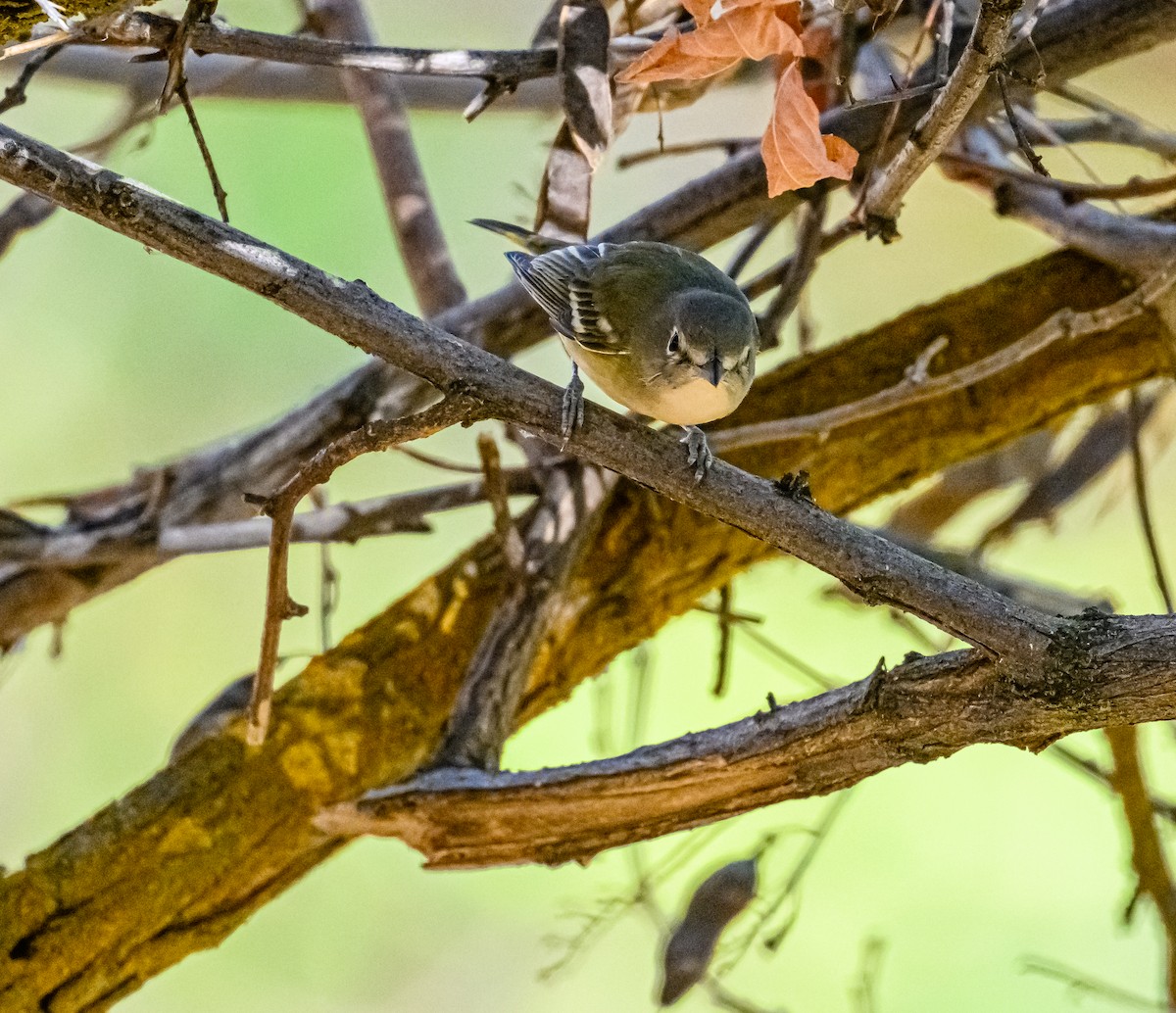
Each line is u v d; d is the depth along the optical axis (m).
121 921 8.04
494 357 6.38
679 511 8.94
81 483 16.00
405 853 16.00
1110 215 9.17
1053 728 6.19
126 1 6.37
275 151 16.09
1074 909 13.95
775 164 6.58
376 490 16.00
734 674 15.20
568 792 7.23
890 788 14.66
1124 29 8.18
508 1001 15.24
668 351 8.25
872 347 9.48
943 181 16.09
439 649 8.82
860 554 6.26
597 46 7.96
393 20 16.14
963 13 8.94
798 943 13.90
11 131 5.97
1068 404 9.34
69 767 15.73
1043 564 16.31
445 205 16.25
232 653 16.16
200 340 16.59
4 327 16.14
